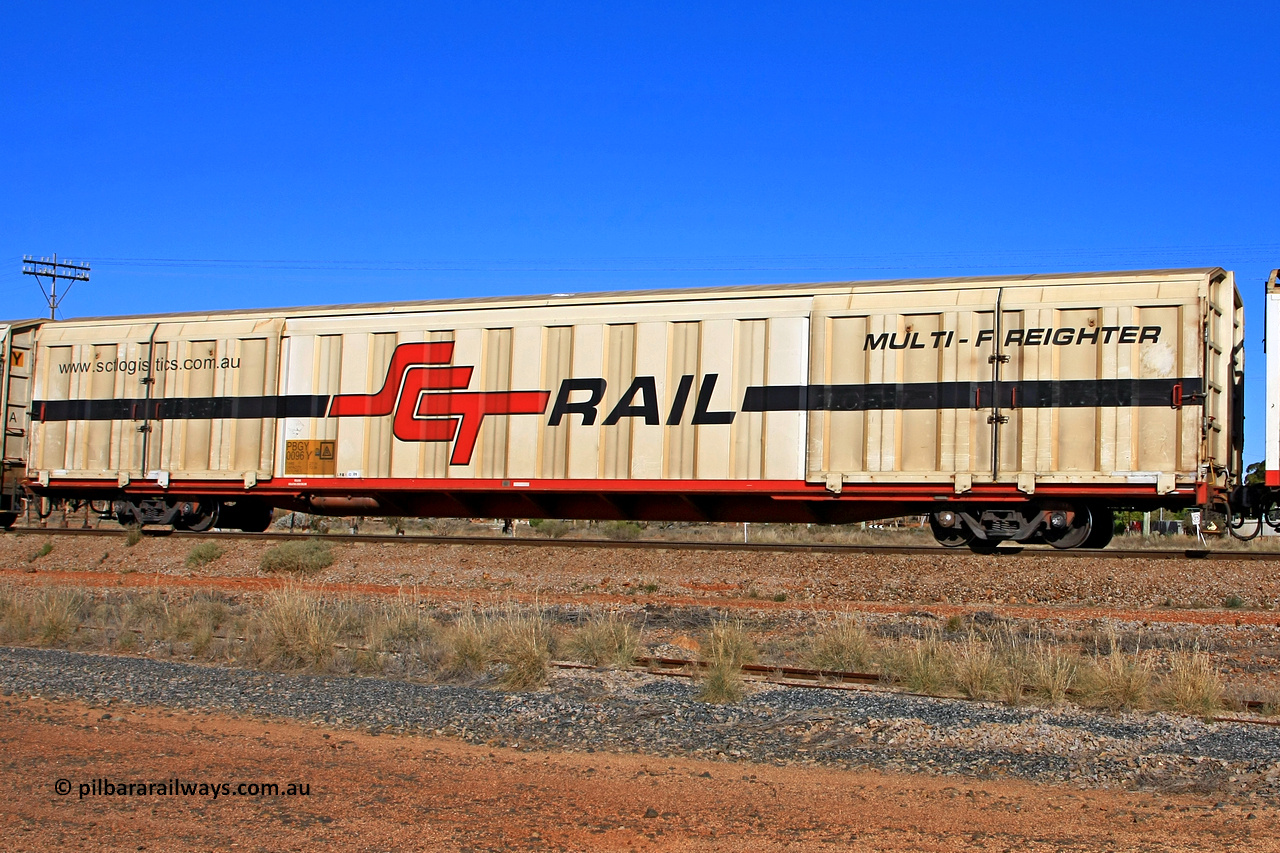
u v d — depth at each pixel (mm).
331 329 20000
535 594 16281
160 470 21062
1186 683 9438
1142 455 15547
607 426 18125
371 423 19531
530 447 18531
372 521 39781
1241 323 17625
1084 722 8812
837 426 16984
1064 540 16984
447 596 16047
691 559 17828
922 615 14102
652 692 9992
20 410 23062
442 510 20219
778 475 17156
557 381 18500
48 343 22484
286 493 20094
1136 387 15641
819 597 16031
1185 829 6176
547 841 5844
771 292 17719
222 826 6047
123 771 7203
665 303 18109
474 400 18953
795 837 5961
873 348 16906
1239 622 13094
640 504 19141
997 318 16375
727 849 5750
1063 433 15922
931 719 8844
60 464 22047
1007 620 13586
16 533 22547
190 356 21078
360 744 8117
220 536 21062
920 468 16562
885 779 7277
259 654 11773
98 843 5746
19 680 10492
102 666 11281
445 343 19234
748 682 10406
